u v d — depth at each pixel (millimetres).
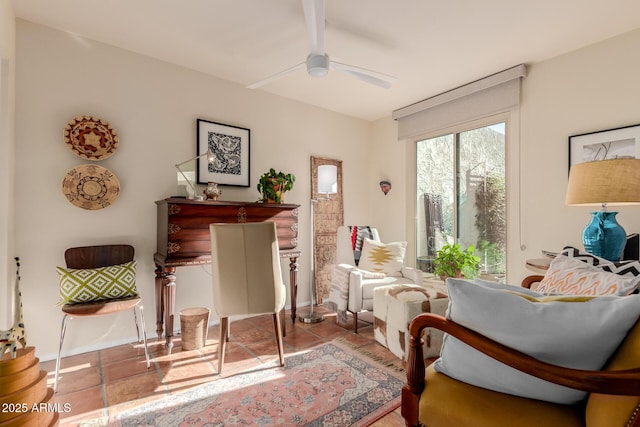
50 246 2338
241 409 1698
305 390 1879
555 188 2781
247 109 3410
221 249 2102
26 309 2242
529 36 2469
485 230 3387
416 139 4082
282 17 2246
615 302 829
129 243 2662
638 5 2094
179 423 1588
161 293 2648
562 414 893
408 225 4129
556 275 1470
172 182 2895
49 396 1346
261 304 2170
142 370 2148
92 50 2533
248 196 3387
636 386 699
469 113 3361
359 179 4457
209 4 2102
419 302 2154
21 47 2254
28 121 2268
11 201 2080
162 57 2822
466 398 976
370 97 3740
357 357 2328
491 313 915
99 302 2184
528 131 2957
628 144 2389
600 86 2539
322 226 4031
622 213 2418
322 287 3986
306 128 3912
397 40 2518
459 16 2213
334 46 2615
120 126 2645
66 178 2385
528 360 835
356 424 1572
